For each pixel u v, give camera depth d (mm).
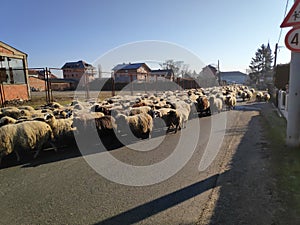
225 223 2852
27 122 5707
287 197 3361
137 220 3004
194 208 3238
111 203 3447
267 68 64812
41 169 4922
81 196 3686
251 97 23672
